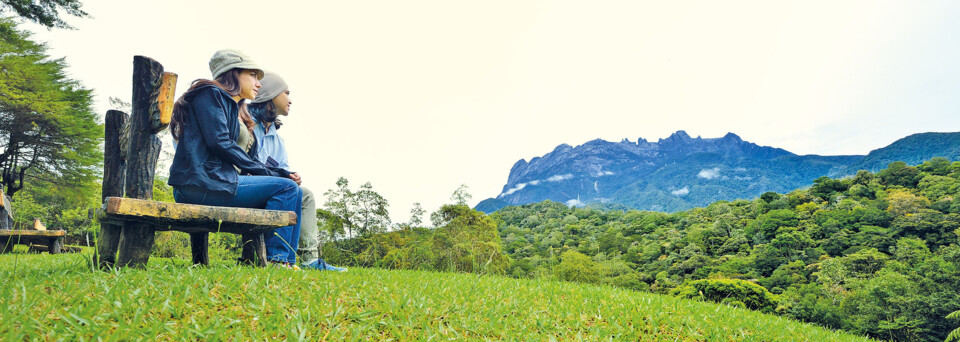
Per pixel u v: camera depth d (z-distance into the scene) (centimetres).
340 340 216
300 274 323
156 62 319
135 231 296
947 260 5028
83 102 2878
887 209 8944
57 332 176
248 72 385
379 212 2384
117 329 181
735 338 355
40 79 2545
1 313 176
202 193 333
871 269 5988
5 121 2481
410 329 246
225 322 215
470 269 658
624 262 8375
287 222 339
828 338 484
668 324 355
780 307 3550
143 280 256
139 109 312
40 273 272
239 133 381
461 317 281
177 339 190
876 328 4369
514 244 11669
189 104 337
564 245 10819
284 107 456
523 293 396
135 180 310
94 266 291
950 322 4116
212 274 289
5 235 820
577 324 313
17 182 2691
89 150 2827
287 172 396
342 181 2398
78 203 2822
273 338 205
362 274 393
